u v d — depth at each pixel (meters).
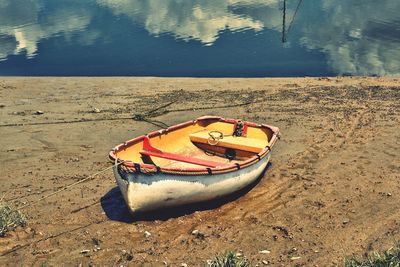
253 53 21.14
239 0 32.53
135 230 8.48
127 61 20.69
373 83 17.05
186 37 23.89
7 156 11.41
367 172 10.50
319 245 7.91
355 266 7.07
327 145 12.01
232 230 8.45
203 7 30.73
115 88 16.91
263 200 9.51
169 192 8.51
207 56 20.92
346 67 19.19
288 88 16.66
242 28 25.22
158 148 10.32
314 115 14.02
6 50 22.70
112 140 12.35
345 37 23.16
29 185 10.07
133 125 13.34
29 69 19.91
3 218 8.43
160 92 16.41
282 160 11.28
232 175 9.16
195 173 8.56
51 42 23.98
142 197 8.33
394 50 21.12
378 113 14.01
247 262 7.36
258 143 10.69
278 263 7.48
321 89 16.47
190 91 16.50
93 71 19.58
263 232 8.37
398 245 7.59
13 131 12.86
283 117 13.92
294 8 29.61
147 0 34.12
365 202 9.26
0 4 34.88
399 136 12.32
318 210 9.04
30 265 7.56
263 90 16.47
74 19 28.89
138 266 7.52
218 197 9.28
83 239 8.21
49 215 8.94
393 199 9.31
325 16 27.39
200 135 11.07
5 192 9.78
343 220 8.66
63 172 10.65
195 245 8.02
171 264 7.54
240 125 11.23
